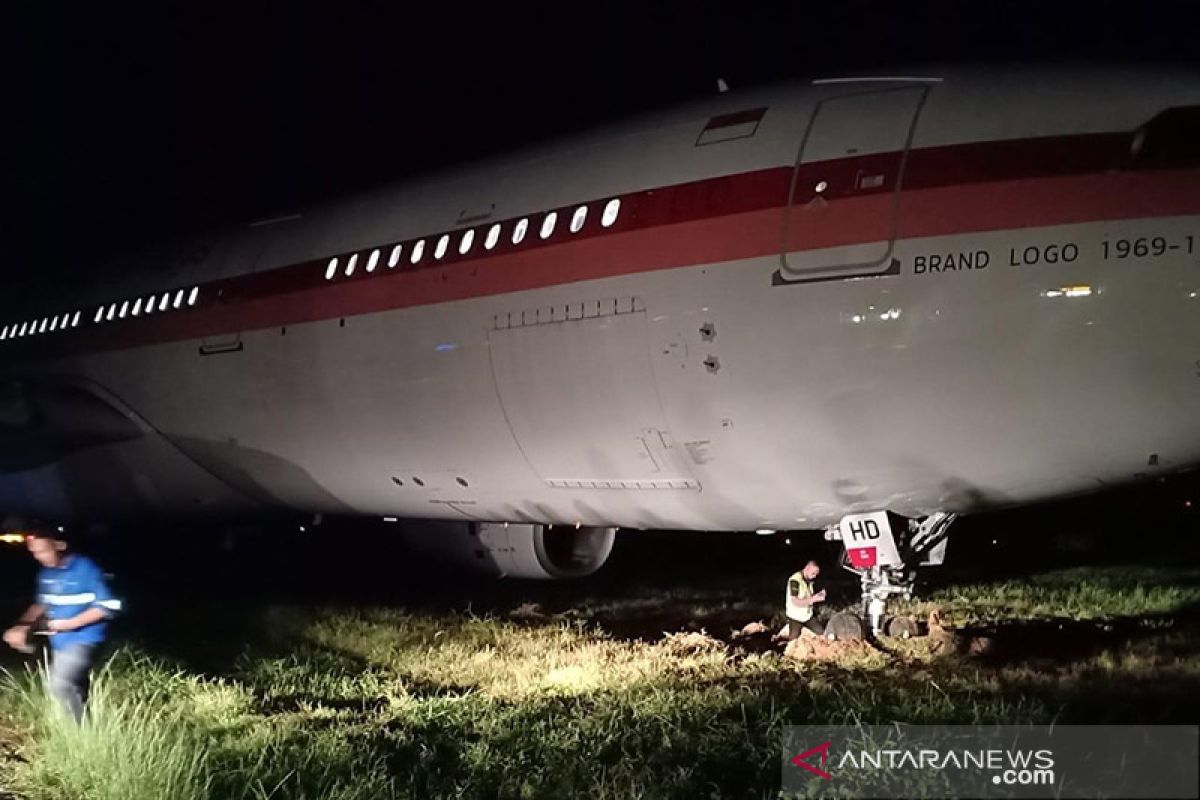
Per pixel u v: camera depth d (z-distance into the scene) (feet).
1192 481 69.00
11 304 63.93
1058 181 27.71
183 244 53.57
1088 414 27.86
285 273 44.16
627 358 32.65
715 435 31.91
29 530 28.14
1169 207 26.63
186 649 40.40
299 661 38.04
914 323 28.55
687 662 34.27
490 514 41.01
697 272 31.35
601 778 23.98
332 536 79.30
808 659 33.17
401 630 42.80
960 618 39.70
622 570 61.67
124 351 51.29
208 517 55.16
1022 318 27.63
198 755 25.48
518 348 35.12
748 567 61.26
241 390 45.39
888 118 30.42
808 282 29.71
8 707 31.35
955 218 28.37
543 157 37.63
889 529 33.04
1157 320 26.58
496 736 27.55
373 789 23.81
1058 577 50.49
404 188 42.65
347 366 40.73
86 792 24.22
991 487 30.35
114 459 53.67
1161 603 41.29
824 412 30.14
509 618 45.83
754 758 24.20
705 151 32.81
